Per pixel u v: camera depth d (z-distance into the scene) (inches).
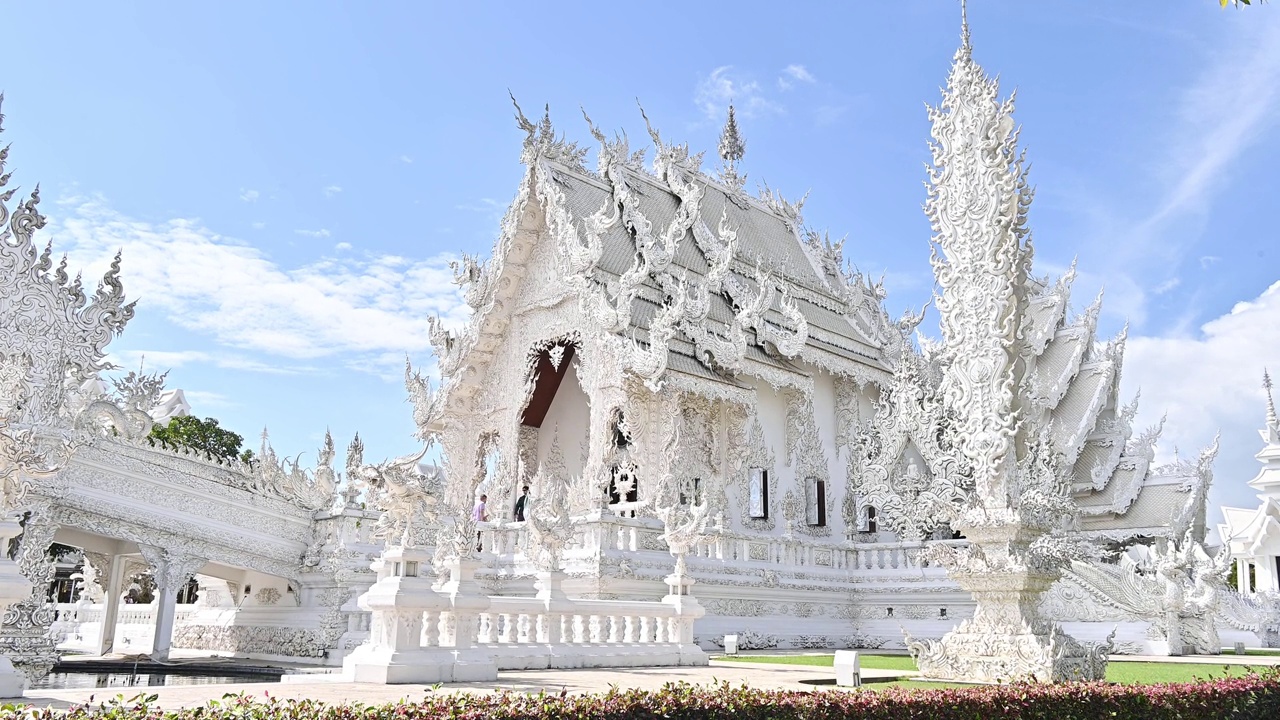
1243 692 366.6
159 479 678.5
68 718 205.6
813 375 1116.5
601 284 950.4
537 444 1138.7
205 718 207.8
